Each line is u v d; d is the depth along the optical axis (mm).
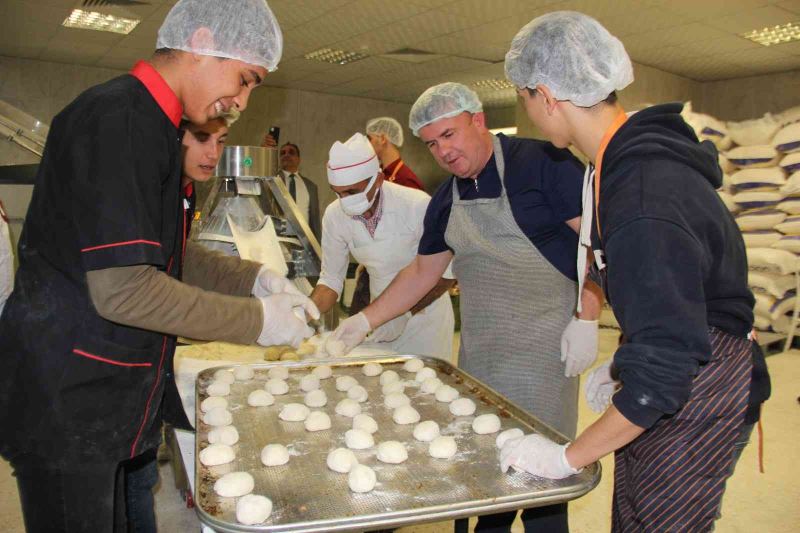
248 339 1212
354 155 1962
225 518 957
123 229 984
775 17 4809
